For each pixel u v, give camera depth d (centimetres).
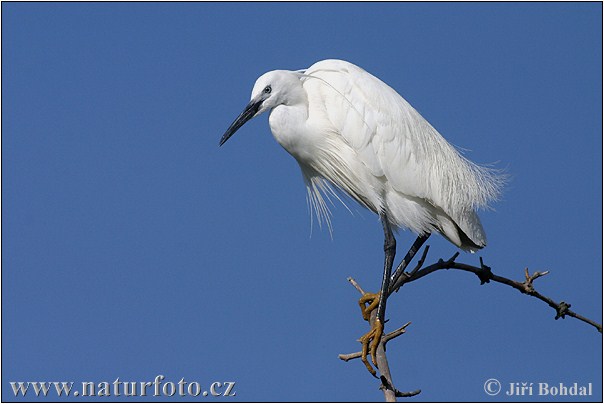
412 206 1109
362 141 1077
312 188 1223
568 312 978
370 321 981
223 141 1085
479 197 1125
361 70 1119
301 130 1102
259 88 1093
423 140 1109
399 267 1095
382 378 684
